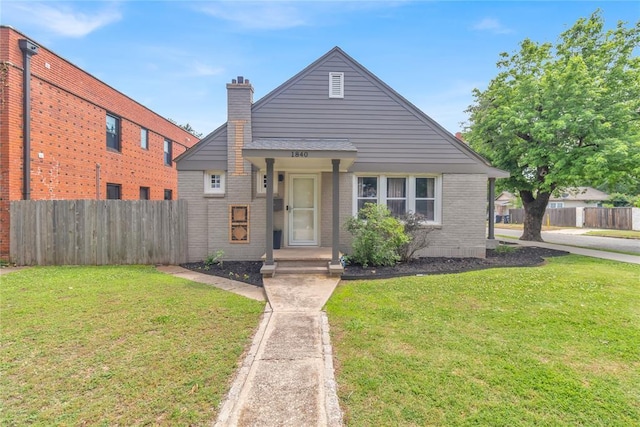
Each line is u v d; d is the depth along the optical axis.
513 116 12.41
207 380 3.01
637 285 6.26
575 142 12.04
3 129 8.44
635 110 11.66
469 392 2.82
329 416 2.51
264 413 2.54
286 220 9.54
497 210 40.97
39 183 9.39
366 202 9.83
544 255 10.63
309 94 9.63
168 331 4.14
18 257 8.58
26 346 3.67
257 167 9.11
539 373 3.13
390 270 7.84
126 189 13.91
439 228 9.84
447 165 9.83
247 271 7.99
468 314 4.73
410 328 4.24
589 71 12.37
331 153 7.10
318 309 5.04
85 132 11.38
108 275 7.44
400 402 2.69
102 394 2.78
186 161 9.31
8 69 8.46
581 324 4.34
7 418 2.46
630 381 3.00
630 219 22.19
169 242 9.09
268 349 3.65
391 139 9.73
